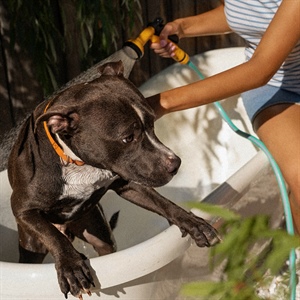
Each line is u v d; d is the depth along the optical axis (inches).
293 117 121.3
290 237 45.5
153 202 102.3
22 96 171.8
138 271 91.1
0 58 166.6
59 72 173.0
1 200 120.8
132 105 93.2
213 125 161.9
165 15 187.2
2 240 122.0
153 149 94.7
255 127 127.2
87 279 85.7
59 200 100.7
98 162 94.9
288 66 124.3
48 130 95.4
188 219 97.1
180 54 130.5
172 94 104.0
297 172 114.0
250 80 105.7
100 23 167.6
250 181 116.8
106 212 140.6
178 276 105.0
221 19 140.2
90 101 92.7
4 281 86.5
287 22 103.6
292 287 92.2
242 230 46.3
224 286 49.2
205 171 161.3
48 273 86.6
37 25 153.4
